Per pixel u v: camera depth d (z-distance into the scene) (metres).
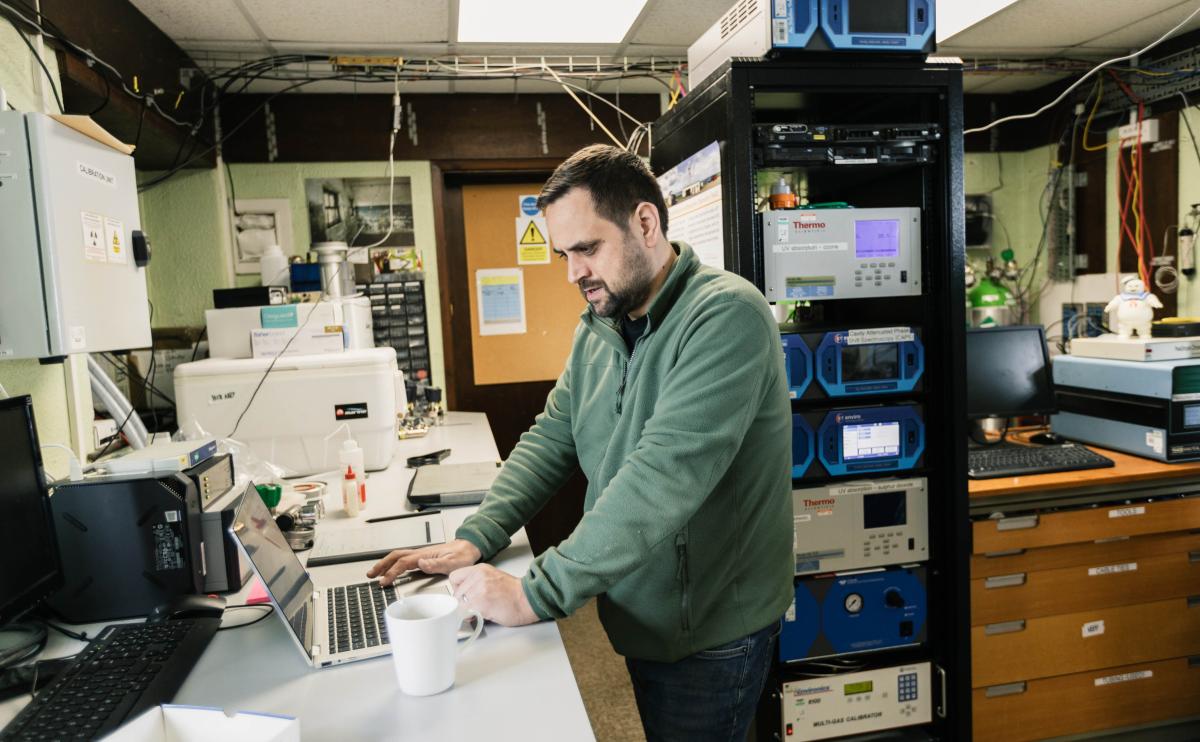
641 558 0.93
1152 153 3.07
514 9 2.54
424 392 3.12
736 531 1.11
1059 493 2.01
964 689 1.80
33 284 1.27
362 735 0.75
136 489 1.13
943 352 1.76
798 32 1.58
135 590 1.14
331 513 1.70
